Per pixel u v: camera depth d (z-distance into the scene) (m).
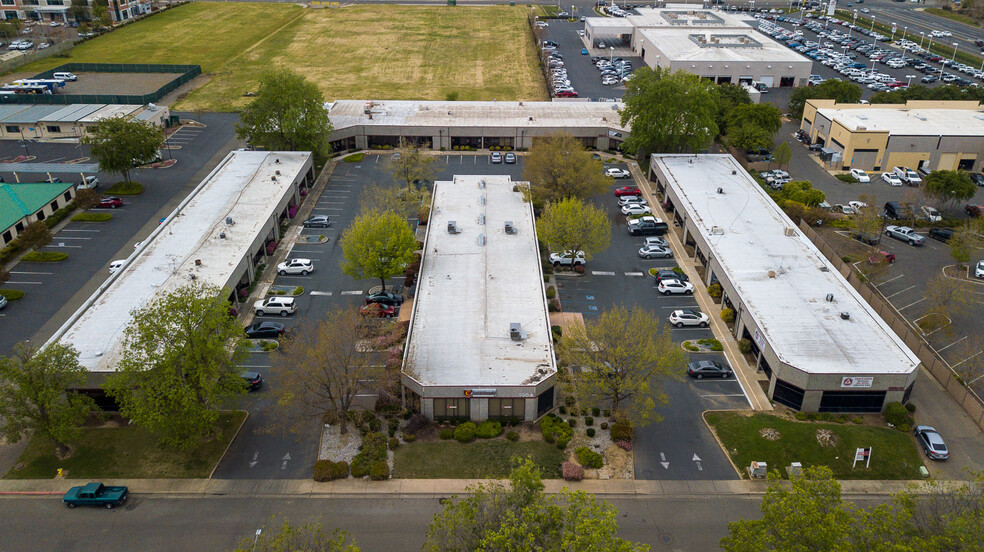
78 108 139.38
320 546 42.31
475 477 57.41
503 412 63.41
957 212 106.44
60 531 52.16
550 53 191.75
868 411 64.69
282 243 95.38
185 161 122.19
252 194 98.81
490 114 135.88
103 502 53.94
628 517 53.88
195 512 54.00
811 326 69.69
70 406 57.75
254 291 83.88
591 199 110.94
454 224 89.12
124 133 107.19
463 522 41.84
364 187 113.38
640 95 118.19
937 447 59.44
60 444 59.34
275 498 55.38
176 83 163.38
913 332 77.00
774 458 59.22
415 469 58.06
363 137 128.75
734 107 131.50
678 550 51.19
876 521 42.12
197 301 57.94
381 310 79.00
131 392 56.69
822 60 191.25
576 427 63.19
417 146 129.12
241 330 60.56
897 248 95.94
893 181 115.62
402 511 54.28
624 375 61.56
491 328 70.06
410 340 68.12
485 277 79.12
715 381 69.38
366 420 63.22
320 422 63.41
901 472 58.50
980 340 75.25
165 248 84.12
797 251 84.19
